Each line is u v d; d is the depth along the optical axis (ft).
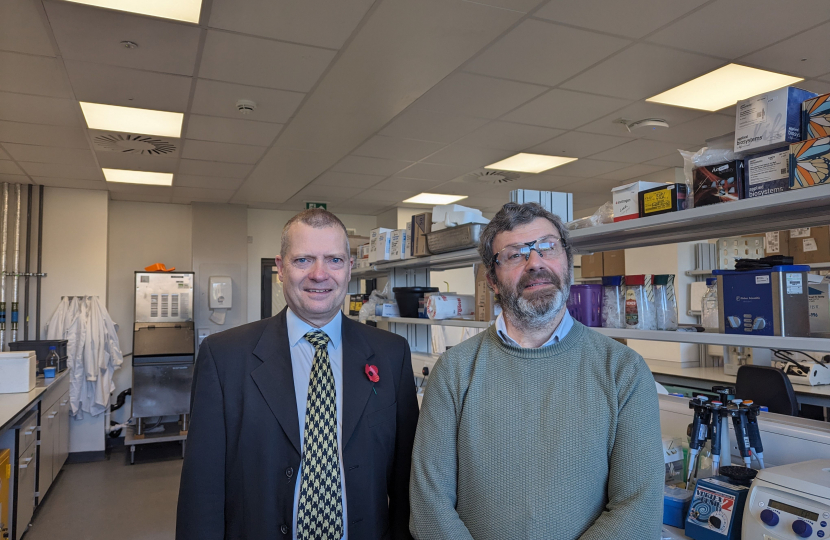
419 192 20.84
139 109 11.91
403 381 5.01
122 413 20.79
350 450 4.45
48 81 10.39
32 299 18.24
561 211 8.01
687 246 16.63
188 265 22.08
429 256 9.97
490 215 25.66
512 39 9.20
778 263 4.97
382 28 8.77
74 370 17.75
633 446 3.64
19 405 11.01
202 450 4.31
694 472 5.15
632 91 11.46
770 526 4.03
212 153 15.17
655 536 3.41
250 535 4.18
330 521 4.27
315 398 4.50
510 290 4.17
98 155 15.17
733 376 13.66
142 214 21.68
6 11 8.01
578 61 10.05
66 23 8.38
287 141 14.28
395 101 11.75
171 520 12.96
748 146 4.99
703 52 9.78
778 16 8.58
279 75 10.34
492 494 3.84
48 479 14.12
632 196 6.19
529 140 14.62
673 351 16.26
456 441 4.15
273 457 4.29
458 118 12.89
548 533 3.63
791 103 4.73
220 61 9.75
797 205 4.67
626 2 8.15
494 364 4.18
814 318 5.75
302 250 4.51
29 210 18.37
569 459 3.72
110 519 13.02
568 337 4.12
